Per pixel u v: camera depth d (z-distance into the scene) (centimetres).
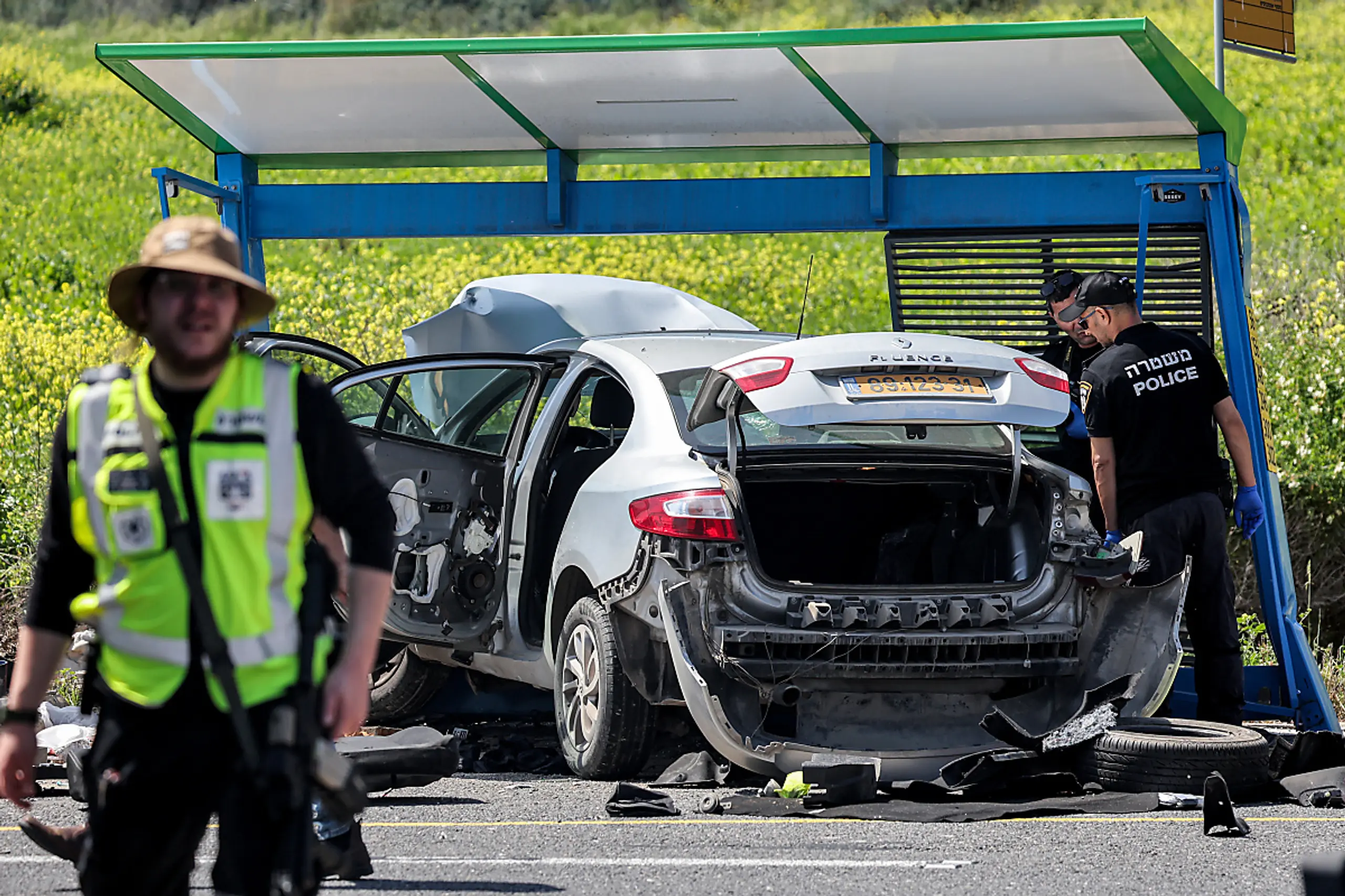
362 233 3619
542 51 3038
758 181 3500
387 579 1117
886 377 2220
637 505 2316
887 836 1988
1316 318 4950
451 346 3953
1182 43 10131
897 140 3512
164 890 1086
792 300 7138
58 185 8838
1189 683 3122
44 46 11731
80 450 1067
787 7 12388
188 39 12325
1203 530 2680
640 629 2366
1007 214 3391
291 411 1080
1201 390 2689
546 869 1789
